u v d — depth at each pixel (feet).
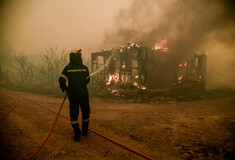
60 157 7.80
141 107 19.58
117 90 28.73
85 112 10.44
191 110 17.65
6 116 14.93
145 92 26.13
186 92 28.89
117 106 20.36
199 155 8.08
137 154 8.25
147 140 9.93
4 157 7.57
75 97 9.95
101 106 20.38
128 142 9.65
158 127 12.23
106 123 13.23
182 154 8.20
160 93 25.75
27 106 19.86
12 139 9.76
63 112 17.02
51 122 13.41
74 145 9.20
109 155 8.09
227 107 19.08
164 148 8.88
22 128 11.81
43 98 27.76
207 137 10.27
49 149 8.63
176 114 15.94
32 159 7.51
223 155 8.04
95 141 9.82
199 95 26.96
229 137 10.19
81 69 10.60
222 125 12.46
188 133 10.99
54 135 10.64
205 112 16.67
